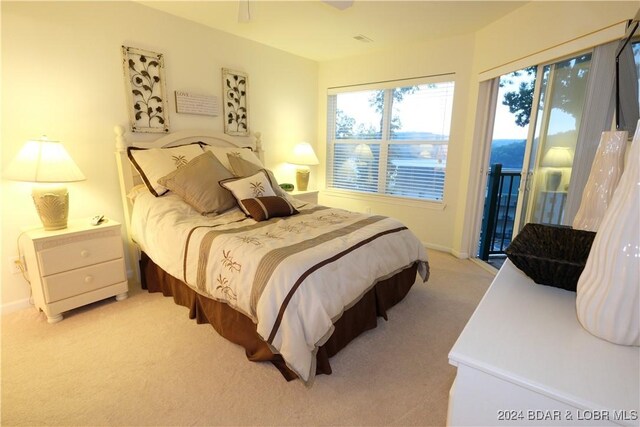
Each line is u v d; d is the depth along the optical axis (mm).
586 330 774
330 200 4793
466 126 3422
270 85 3912
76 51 2396
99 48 2506
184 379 1674
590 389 600
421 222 3979
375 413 1483
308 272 1646
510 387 643
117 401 1525
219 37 3293
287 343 1531
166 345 1955
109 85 2592
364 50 3924
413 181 4004
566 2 2168
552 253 1236
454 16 2838
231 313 1917
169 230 2271
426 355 1908
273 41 3623
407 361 1852
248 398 1558
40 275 2076
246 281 1722
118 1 2564
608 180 1298
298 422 1431
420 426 1419
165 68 2910
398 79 3820
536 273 1024
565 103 2352
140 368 1749
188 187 2535
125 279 2516
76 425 1396
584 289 784
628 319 693
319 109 4648
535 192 2680
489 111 3234
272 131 4055
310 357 1564
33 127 2266
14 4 2107
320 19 2955
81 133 2494
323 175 4816
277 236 2062
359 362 1836
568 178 2355
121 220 2793
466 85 3357
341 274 1805
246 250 1821
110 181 2691
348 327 1936
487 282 2961
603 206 1308
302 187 4254
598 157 1348
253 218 2500
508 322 820
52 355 1843
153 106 2867
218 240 1975
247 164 3053
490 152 3342
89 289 2314
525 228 1397
